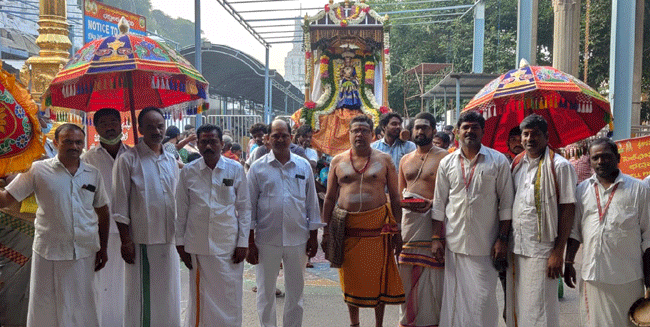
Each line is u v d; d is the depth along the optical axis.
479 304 3.95
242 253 4.23
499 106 4.32
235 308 4.22
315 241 4.58
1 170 3.62
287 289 4.43
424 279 4.40
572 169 3.68
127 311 4.21
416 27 22.69
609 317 3.58
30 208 4.46
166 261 4.25
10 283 4.52
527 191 3.78
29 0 21.92
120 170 4.13
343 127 10.70
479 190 3.93
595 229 3.60
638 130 9.60
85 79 4.26
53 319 3.79
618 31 8.69
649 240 3.50
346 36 10.95
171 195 4.32
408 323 4.46
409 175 4.58
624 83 8.70
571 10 9.98
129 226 4.18
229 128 15.91
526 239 3.75
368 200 4.40
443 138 6.27
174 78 4.26
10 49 19.98
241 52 20.77
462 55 21.41
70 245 3.78
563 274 3.87
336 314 5.25
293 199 4.38
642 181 3.70
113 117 4.46
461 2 21.55
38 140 3.74
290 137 4.49
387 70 11.05
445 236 4.16
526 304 3.75
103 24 9.42
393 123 5.86
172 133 8.49
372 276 4.40
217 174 4.19
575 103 4.21
